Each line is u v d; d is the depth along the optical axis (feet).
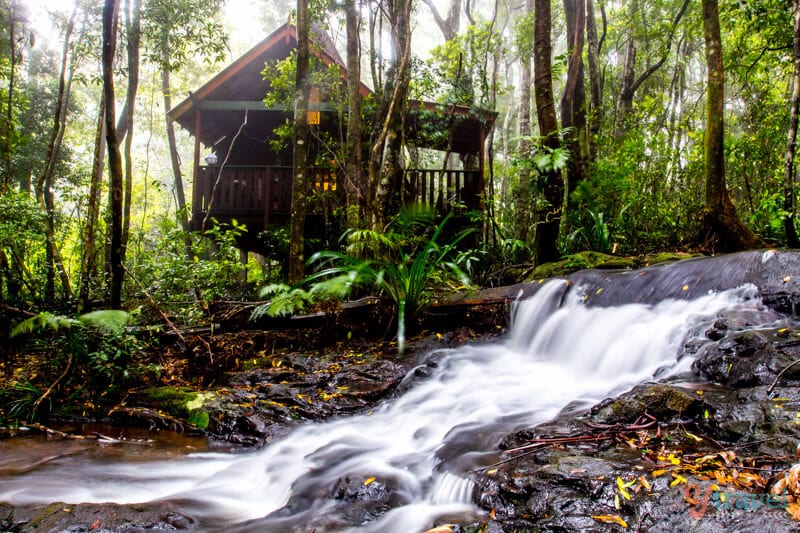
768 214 22.21
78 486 11.14
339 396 15.79
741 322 12.32
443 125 36.91
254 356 20.24
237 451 13.43
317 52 33.63
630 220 27.58
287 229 35.47
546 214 23.72
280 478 11.18
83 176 38.47
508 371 16.34
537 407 12.57
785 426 8.29
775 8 24.70
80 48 31.89
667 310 15.47
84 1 34.73
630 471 7.67
